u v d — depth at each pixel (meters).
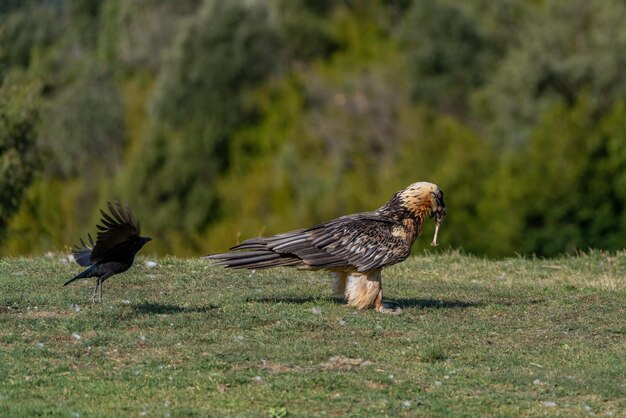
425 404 11.34
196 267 18.12
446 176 54.38
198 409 10.92
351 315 14.66
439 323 14.58
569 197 51.69
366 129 64.88
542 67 58.88
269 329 13.89
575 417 11.14
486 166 55.06
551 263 20.94
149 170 61.47
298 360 12.59
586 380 12.34
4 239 36.28
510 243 52.06
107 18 76.06
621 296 16.89
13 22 75.12
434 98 67.75
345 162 63.06
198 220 60.56
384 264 14.73
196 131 63.62
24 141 34.16
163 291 16.03
